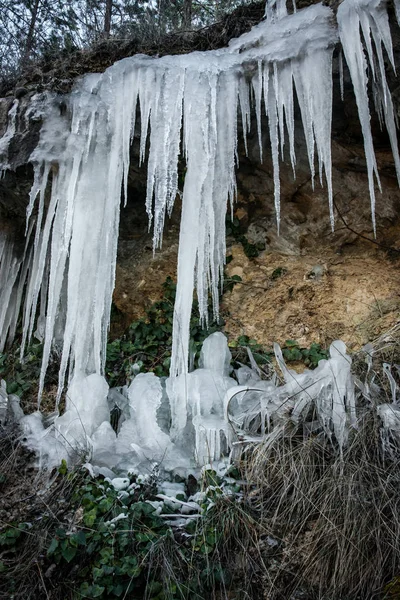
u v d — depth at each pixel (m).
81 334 4.31
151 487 3.43
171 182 4.16
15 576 3.06
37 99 4.62
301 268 4.94
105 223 4.32
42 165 4.54
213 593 2.94
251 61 4.07
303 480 3.21
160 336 4.99
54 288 4.39
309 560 2.97
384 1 3.55
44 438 3.95
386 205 4.76
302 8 4.24
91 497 3.37
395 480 3.12
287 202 5.05
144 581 3.02
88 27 6.57
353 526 2.96
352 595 2.83
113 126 4.38
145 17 6.65
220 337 4.40
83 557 3.11
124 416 4.21
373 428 3.33
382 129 4.41
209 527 3.15
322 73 3.81
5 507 3.48
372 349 4.00
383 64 3.64
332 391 3.49
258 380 4.22
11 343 5.39
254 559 3.04
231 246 5.19
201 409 3.90
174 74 4.21
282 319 4.79
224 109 4.16
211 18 6.57
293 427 3.48
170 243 5.35
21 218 5.36
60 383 4.22
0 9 8.31
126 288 5.36
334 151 4.70
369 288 4.67
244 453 3.54
